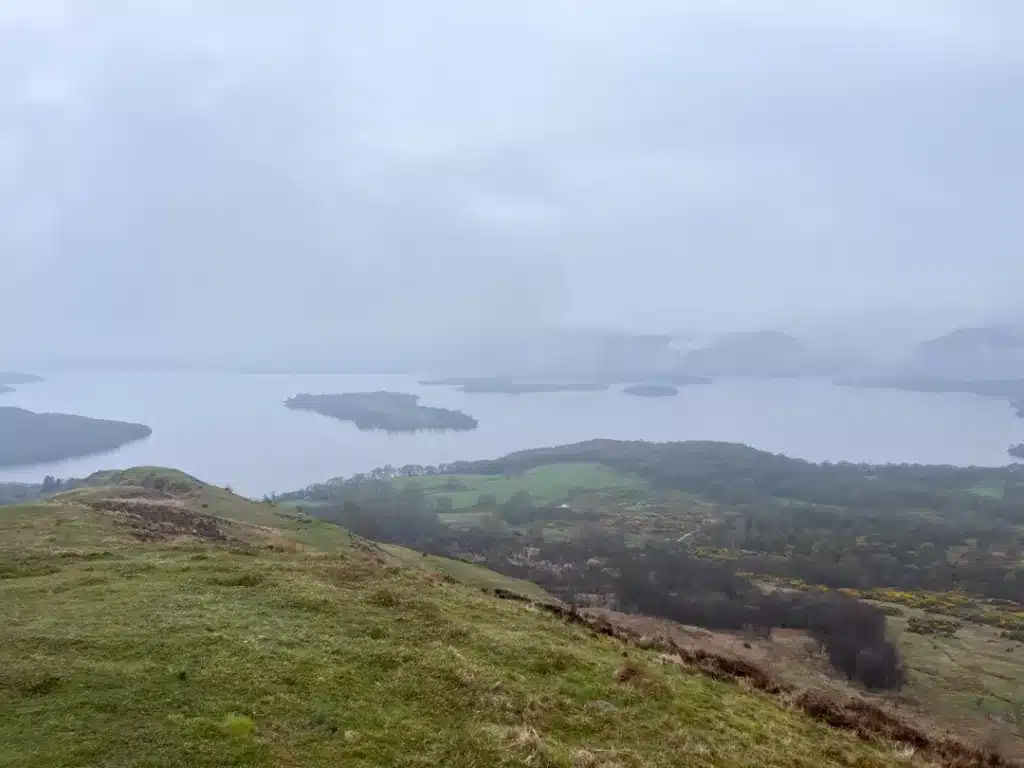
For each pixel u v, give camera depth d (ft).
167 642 44.98
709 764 41.60
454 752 36.35
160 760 31.24
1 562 67.62
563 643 60.03
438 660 48.01
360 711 39.24
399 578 73.56
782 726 53.21
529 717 42.37
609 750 40.37
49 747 31.55
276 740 34.68
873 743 55.77
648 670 57.36
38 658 40.86
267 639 47.57
